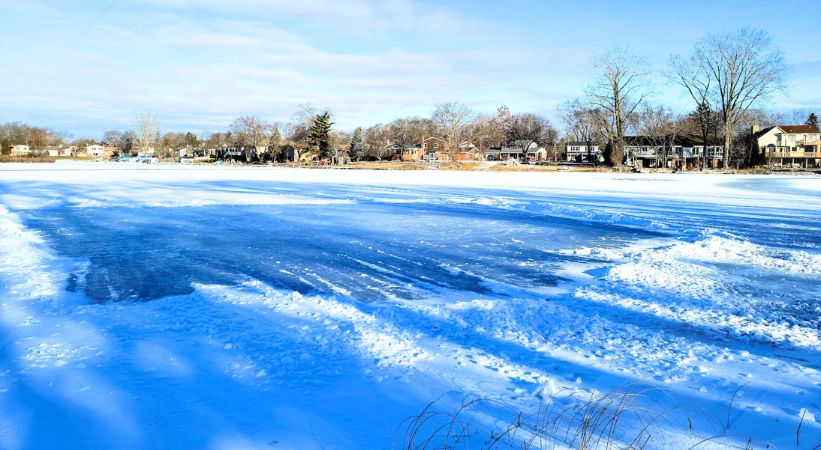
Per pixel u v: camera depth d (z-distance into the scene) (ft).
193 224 52.24
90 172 162.40
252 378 16.08
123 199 77.05
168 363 17.25
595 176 173.99
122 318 22.16
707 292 26.45
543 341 19.38
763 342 19.44
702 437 12.66
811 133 307.17
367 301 25.21
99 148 524.52
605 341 19.40
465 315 22.57
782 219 58.80
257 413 13.89
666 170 225.15
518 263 34.45
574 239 44.47
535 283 28.96
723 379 16.03
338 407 14.21
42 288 27.09
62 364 17.16
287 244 41.29
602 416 13.65
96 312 23.00
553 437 12.62
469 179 145.07
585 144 399.24
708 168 253.24
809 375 16.34
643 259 35.01
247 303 24.54
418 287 28.07
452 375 16.30
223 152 427.74
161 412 13.96
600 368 16.88
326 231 48.39
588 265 33.73
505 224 53.83
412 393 15.06
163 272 31.14
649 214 63.26
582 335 20.03
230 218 57.11
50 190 91.86
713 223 55.21
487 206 72.02
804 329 20.92
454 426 13.14
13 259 34.50
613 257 36.37
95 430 13.04
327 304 24.39
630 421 13.41
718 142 320.50
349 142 402.52
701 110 267.18
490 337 19.79
